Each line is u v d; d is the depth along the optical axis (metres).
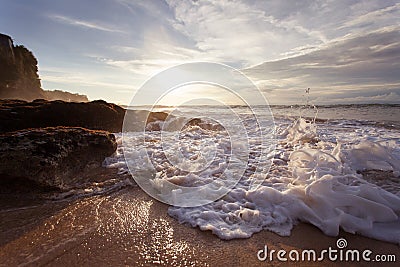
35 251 1.68
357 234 1.90
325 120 9.55
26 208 2.30
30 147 2.69
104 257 1.63
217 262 1.60
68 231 1.93
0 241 1.77
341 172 2.87
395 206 2.15
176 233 1.92
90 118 6.42
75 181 2.96
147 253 1.68
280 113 13.17
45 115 5.73
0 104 6.07
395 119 10.27
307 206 2.15
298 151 3.57
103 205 2.41
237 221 2.08
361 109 16.94
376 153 3.42
